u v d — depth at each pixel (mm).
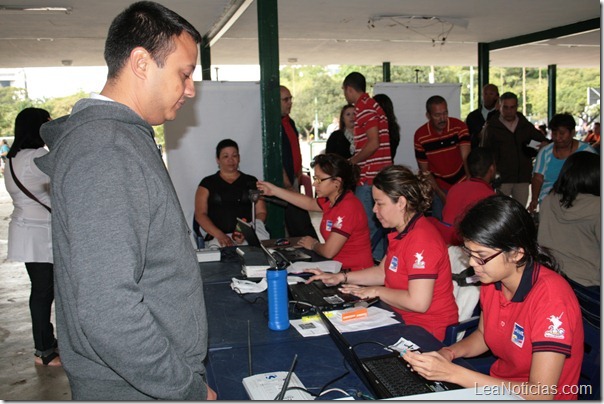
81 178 976
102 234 952
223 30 5832
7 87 26484
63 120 1133
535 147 5504
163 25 1132
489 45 7797
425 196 2113
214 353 1642
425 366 1415
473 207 1521
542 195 4348
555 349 1391
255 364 1555
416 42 7676
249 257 2646
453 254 2500
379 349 1642
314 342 1709
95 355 1062
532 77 29172
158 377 1010
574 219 2617
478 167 3264
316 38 7195
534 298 1463
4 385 3020
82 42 6863
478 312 2311
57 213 1044
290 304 2072
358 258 2957
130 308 954
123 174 1000
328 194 2959
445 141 4902
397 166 2166
